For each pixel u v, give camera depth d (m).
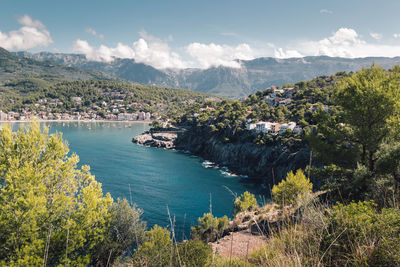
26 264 11.49
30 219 13.23
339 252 2.59
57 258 13.53
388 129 16.02
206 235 14.96
